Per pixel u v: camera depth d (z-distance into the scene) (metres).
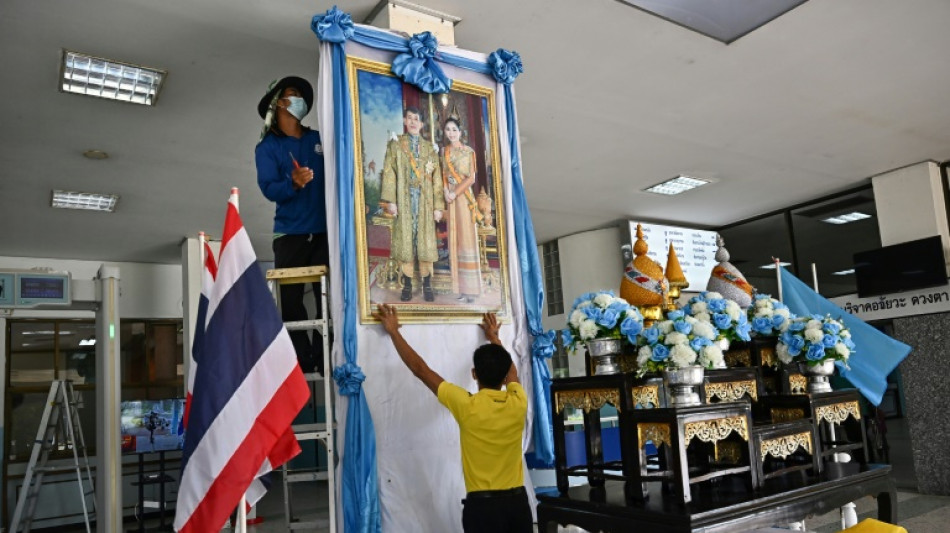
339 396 3.17
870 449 4.98
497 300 3.81
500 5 4.15
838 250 8.91
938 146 7.22
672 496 3.03
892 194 7.93
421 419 3.40
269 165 3.63
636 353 3.62
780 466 3.57
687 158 7.18
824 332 3.74
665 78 5.27
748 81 5.40
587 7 4.24
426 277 3.58
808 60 5.11
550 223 9.68
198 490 2.67
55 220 7.68
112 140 5.62
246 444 2.71
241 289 2.90
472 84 3.98
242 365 2.81
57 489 8.52
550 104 5.66
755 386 3.65
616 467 3.25
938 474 7.52
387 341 3.39
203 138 5.70
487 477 3.01
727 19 4.47
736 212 9.63
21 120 5.16
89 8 3.88
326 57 3.52
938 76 5.49
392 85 3.68
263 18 4.09
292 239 3.69
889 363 4.47
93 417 9.14
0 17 3.89
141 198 7.11
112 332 5.02
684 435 2.88
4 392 8.66
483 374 3.19
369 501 3.03
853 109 6.07
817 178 8.15
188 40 4.29
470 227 3.79
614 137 6.46
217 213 7.76
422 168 3.68
